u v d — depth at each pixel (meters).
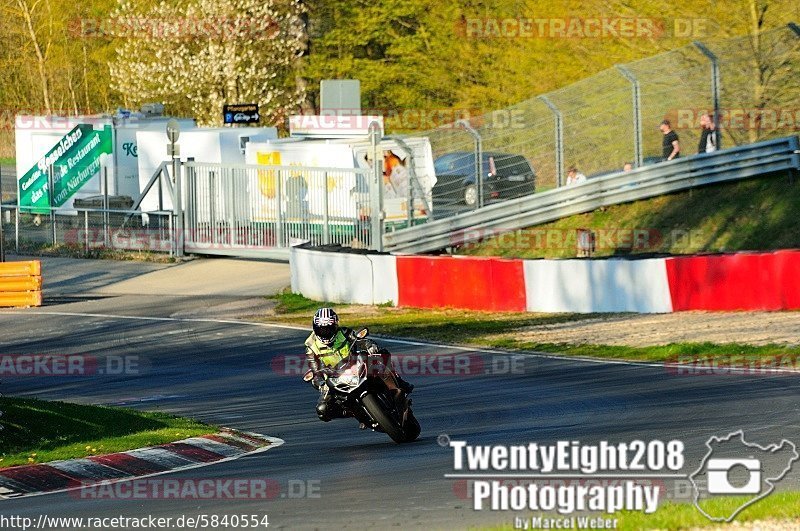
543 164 56.88
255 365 31.69
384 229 50.97
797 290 35.78
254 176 53.75
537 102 60.16
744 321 34.22
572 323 36.22
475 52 91.56
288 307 43.50
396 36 96.94
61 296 48.34
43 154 65.56
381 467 17.59
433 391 26.23
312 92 99.75
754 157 48.09
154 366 32.25
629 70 50.97
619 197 50.03
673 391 24.56
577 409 22.81
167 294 47.84
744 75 52.31
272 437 21.42
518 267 39.62
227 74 87.81
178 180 55.59
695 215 48.53
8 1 112.88
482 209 50.38
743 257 36.38
